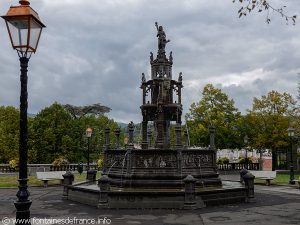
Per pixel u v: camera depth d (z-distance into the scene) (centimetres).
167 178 1720
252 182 1677
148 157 1761
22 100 728
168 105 1973
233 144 4334
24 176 719
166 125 2033
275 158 4316
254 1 986
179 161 1741
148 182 1711
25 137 724
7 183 2552
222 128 4206
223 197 1588
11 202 1655
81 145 5312
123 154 1833
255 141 4275
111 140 5738
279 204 1603
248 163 4144
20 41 730
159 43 2036
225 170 3922
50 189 2264
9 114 5325
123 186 1731
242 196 1658
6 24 736
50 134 4847
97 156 5447
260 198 1822
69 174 1764
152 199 1463
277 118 4116
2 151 4947
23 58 738
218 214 1331
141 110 2034
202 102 4331
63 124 5034
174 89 2036
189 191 1448
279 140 4122
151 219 1231
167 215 1308
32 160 4719
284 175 3869
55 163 3547
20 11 723
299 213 1358
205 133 4181
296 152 4525
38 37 759
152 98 2038
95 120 5878
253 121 4256
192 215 1309
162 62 2006
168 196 1462
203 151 1872
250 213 1356
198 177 1789
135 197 1463
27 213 712
